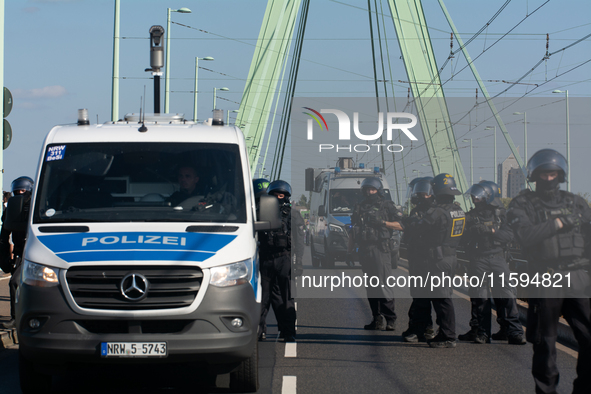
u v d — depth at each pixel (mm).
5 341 14375
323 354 13633
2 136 20078
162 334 9391
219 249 9852
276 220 11305
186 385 11188
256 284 10344
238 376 10461
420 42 79812
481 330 14969
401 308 20766
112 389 10852
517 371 12102
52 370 9680
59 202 10766
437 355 13539
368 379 11484
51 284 9398
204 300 9492
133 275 9344
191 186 11102
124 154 11375
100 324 9398
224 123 12609
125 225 10273
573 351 13820
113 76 39812
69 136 11680
